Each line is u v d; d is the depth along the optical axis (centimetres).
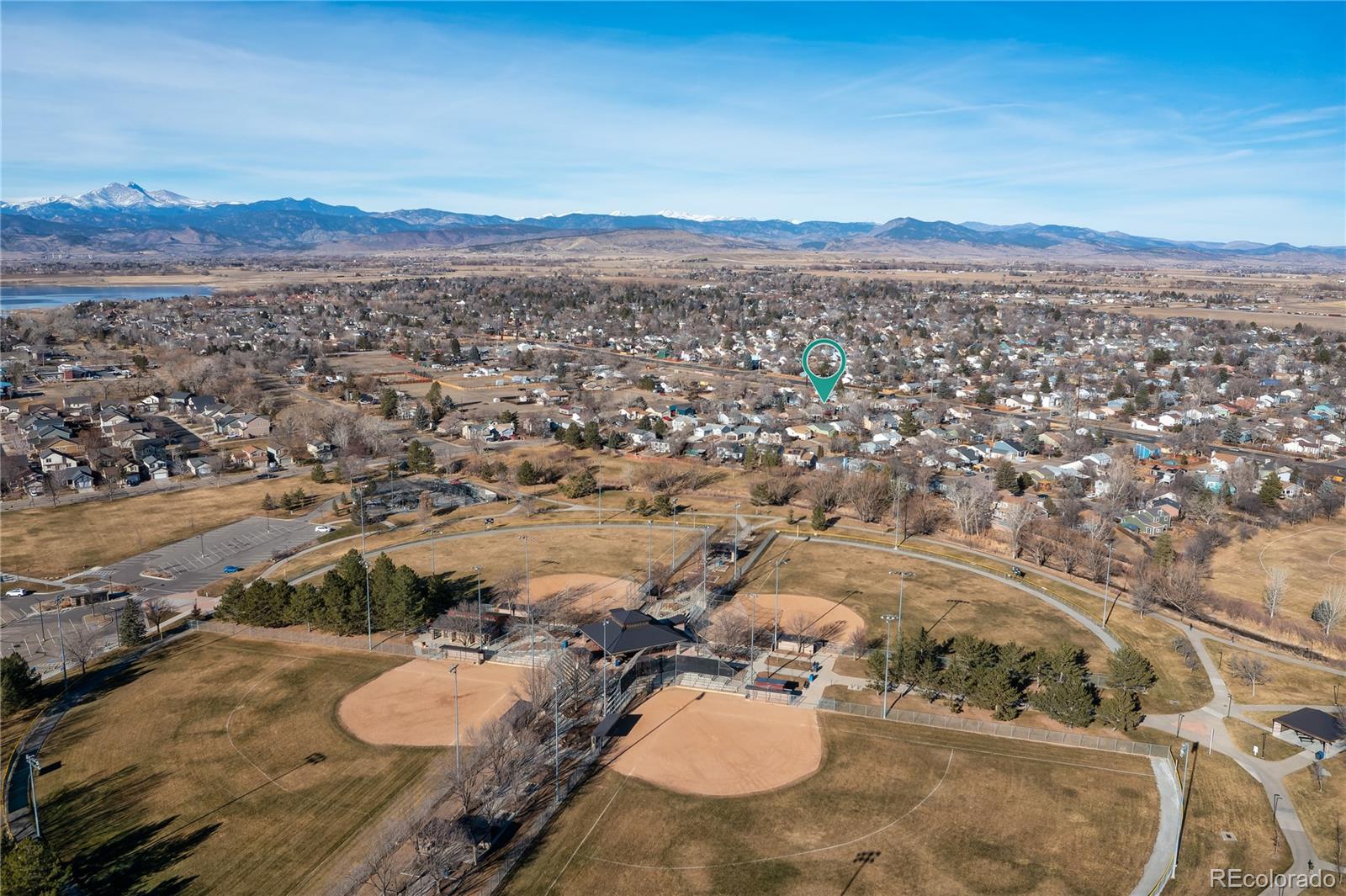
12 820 8819
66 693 11462
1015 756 10131
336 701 11238
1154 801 9256
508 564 16238
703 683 11850
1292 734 10525
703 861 8300
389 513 19462
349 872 8019
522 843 8531
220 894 7769
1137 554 17288
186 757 9931
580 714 10900
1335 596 14088
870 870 8188
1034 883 8031
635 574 15788
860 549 17425
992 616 14138
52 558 16712
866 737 10519
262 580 13675
